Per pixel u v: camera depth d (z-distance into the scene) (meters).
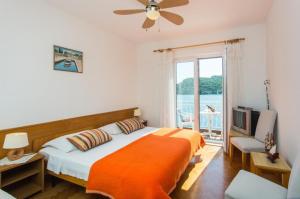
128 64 4.77
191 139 3.11
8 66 2.37
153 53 4.91
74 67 3.27
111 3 2.86
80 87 3.41
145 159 2.17
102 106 3.93
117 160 2.15
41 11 2.74
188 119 4.71
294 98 2.07
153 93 4.96
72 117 3.24
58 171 2.29
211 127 4.63
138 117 4.99
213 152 3.87
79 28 3.37
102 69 3.92
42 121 2.77
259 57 3.82
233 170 2.99
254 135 3.48
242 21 3.65
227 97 3.99
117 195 1.78
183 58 4.63
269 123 2.96
